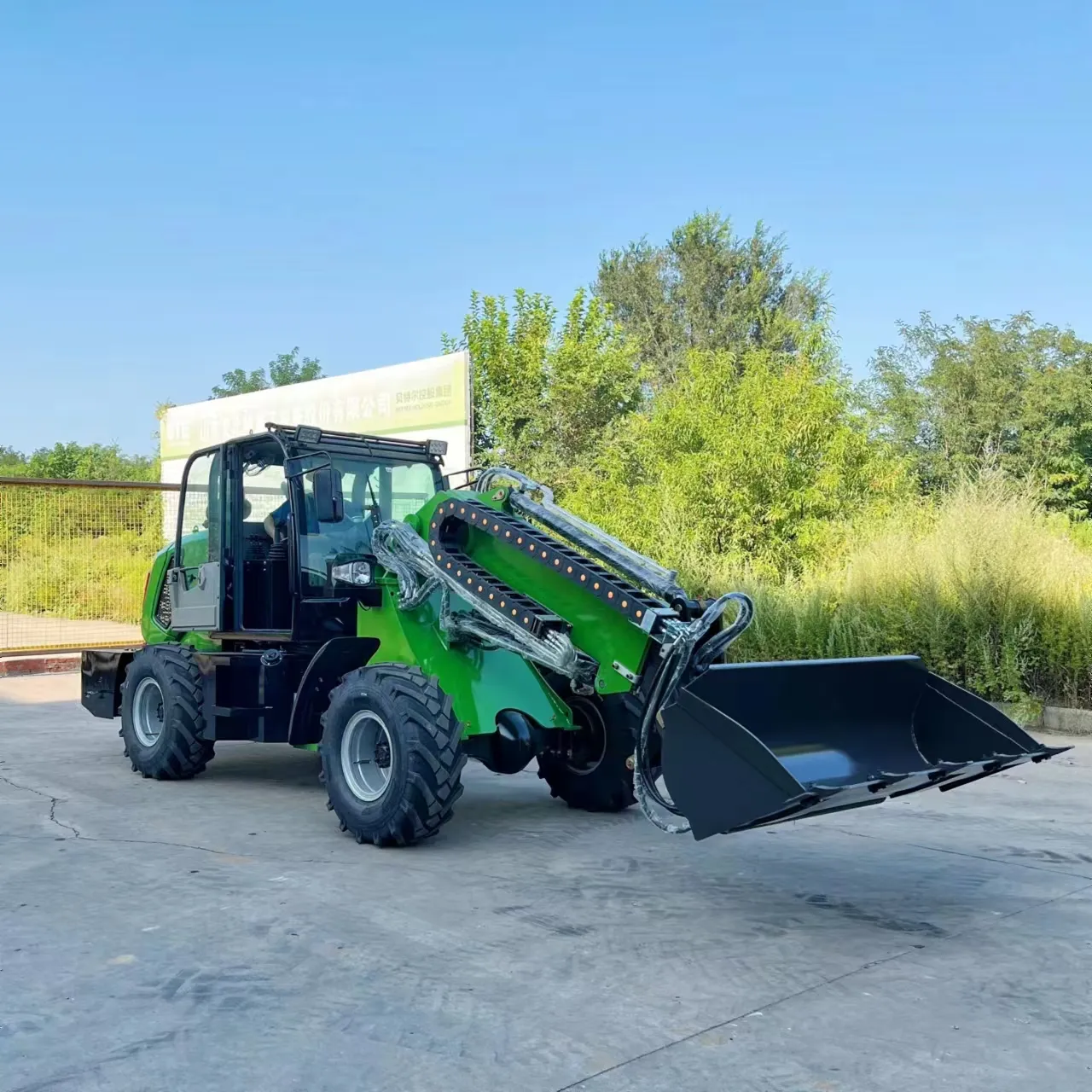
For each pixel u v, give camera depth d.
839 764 5.07
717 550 14.34
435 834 5.87
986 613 10.28
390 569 6.33
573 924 4.68
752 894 5.12
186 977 4.05
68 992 3.90
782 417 14.74
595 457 18.62
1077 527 16.16
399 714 5.70
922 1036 3.57
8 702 12.36
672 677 5.13
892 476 15.43
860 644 10.77
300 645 7.08
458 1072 3.31
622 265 43.19
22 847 5.90
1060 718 9.78
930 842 6.11
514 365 19.64
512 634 5.81
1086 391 22.05
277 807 6.95
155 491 17.83
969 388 23.36
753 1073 3.31
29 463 37.59
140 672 7.86
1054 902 5.01
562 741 6.91
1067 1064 3.38
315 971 4.12
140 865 5.55
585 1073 3.31
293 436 6.98
